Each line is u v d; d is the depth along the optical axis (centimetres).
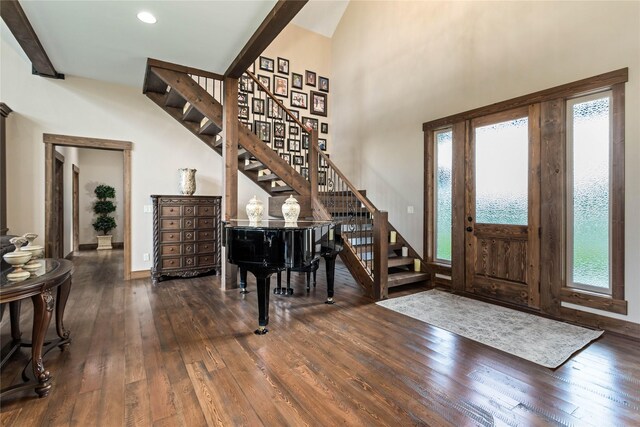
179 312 328
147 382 201
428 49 459
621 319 280
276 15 280
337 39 666
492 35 378
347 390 194
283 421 167
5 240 295
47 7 278
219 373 212
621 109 278
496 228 375
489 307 351
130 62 390
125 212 468
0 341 255
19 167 402
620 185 279
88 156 852
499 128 373
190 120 502
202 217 476
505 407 179
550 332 282
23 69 405
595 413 174
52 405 178
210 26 311
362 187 587
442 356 238
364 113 584
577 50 306
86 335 270
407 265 470
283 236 268
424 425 164
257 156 450
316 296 390
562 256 320
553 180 324
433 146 456
